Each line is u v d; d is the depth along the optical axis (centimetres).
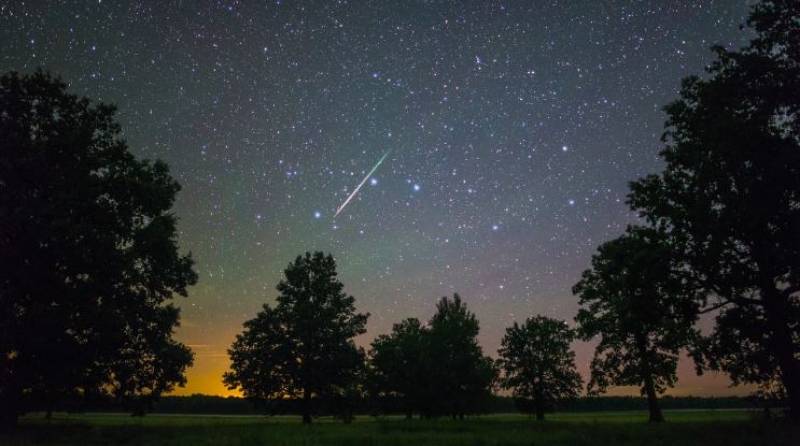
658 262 2602
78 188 2845
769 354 2497
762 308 2553
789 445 1739
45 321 2577
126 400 3145
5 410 2717
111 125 3150
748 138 2217
